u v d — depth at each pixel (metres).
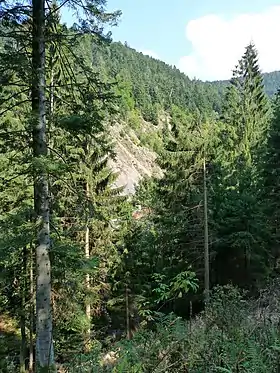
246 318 5.72
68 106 9.06
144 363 4.43
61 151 10.02
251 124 41.81
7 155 11.98
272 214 20.70
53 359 8.17
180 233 21.39
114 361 4.98
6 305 16.17
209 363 4.16
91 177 16.66
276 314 6.13
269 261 21.11
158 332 4.90
